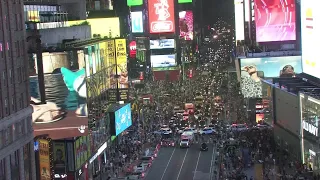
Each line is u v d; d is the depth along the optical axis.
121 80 137.12
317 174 94.31
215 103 187.12
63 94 96.88
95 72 116.88
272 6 184.50
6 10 80.62
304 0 126.81
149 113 170.50
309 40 124.12
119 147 129.50
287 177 91.69
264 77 169.88
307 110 101.44
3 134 74.81
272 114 128.75
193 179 100.25
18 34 85.19
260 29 186.12
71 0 147.25
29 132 84.69
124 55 136.88
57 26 121.81
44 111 95.44
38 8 129.38
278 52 174.00
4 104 76.69
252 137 127.06
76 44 112.38
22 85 84.94
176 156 120.31
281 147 119.81
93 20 148.12
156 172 107.00
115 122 127.00
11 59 81.00
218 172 103.12
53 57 95.94
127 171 107.88
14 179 77.69
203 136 137.25
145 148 129.12
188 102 189.25
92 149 109.69
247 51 190.00
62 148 97.56
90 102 111.06
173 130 144.38
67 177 98.06
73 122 97.62
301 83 119.88
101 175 108.56
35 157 87.25
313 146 98.19
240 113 168.12
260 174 87.31
